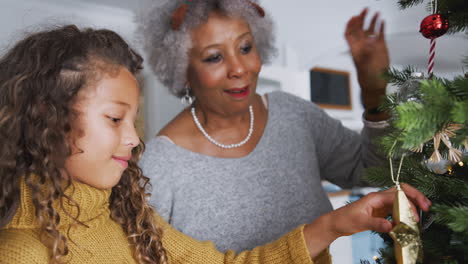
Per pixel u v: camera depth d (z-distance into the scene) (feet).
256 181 3.40
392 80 2.38
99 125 2.03
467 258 1.88
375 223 2.11
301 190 3.51
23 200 2.11
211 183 3.33
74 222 2.17
